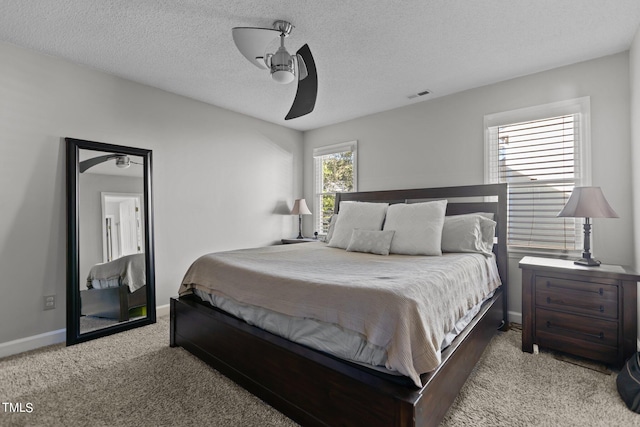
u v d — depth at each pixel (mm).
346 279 1682
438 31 2281
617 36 2342
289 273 1910
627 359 2041
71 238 2650
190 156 3602
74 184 2697
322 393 1463
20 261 2471
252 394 1820
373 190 4184
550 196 2904
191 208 3609
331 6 1997
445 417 1589
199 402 1747
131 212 3064
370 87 3301
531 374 2031
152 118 3273
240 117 4145
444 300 1646
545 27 2232
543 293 2332
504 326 2844
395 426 1203
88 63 2768
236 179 4102
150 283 3141
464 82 3182
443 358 1495
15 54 2457
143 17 2113
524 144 3047
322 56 2645
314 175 4953
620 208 2543
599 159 2641
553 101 2865
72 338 2580
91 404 1732
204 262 2430
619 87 2562
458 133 3438
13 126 2449
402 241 2863
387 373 1351
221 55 2645
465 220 2877
